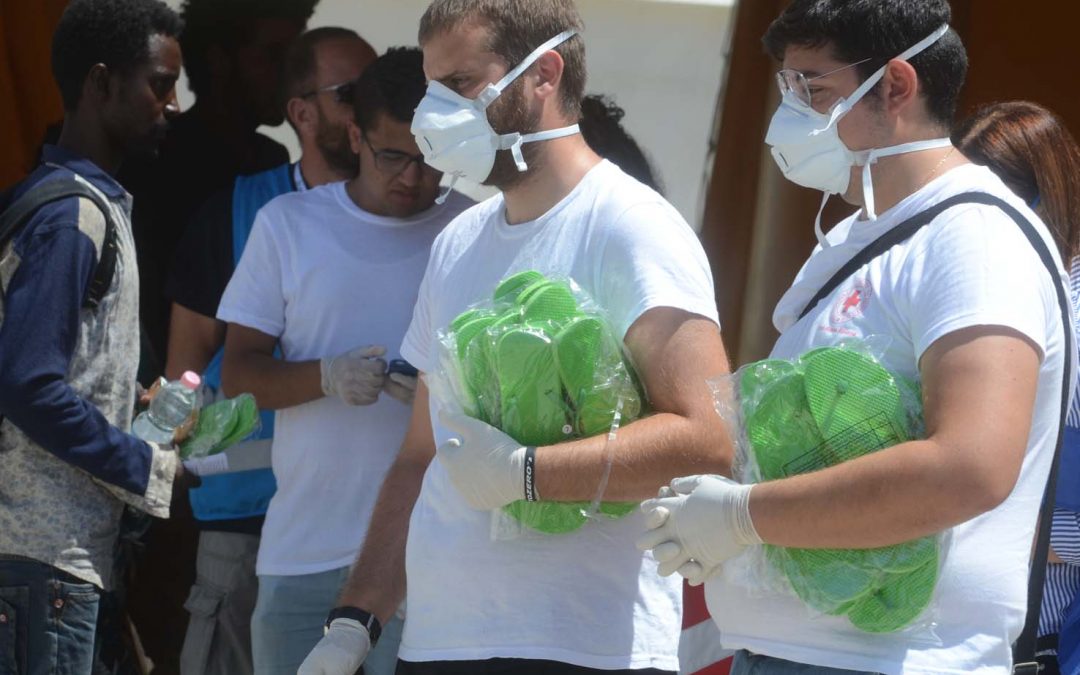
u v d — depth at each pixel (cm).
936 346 406
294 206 797
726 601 459
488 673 506
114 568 710
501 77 522
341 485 756
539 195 536
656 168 909
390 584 572
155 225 982
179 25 745
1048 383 430
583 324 484
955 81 455
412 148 764
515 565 506
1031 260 416
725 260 988
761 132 975
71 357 669
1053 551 565
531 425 491
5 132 997
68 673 676
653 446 480
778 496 414
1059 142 600
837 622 428
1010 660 433
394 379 738
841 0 452
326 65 893
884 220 450
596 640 505
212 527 848
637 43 1017
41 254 655
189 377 731
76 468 680
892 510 392
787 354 465
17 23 993
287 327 791
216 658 847
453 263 566
